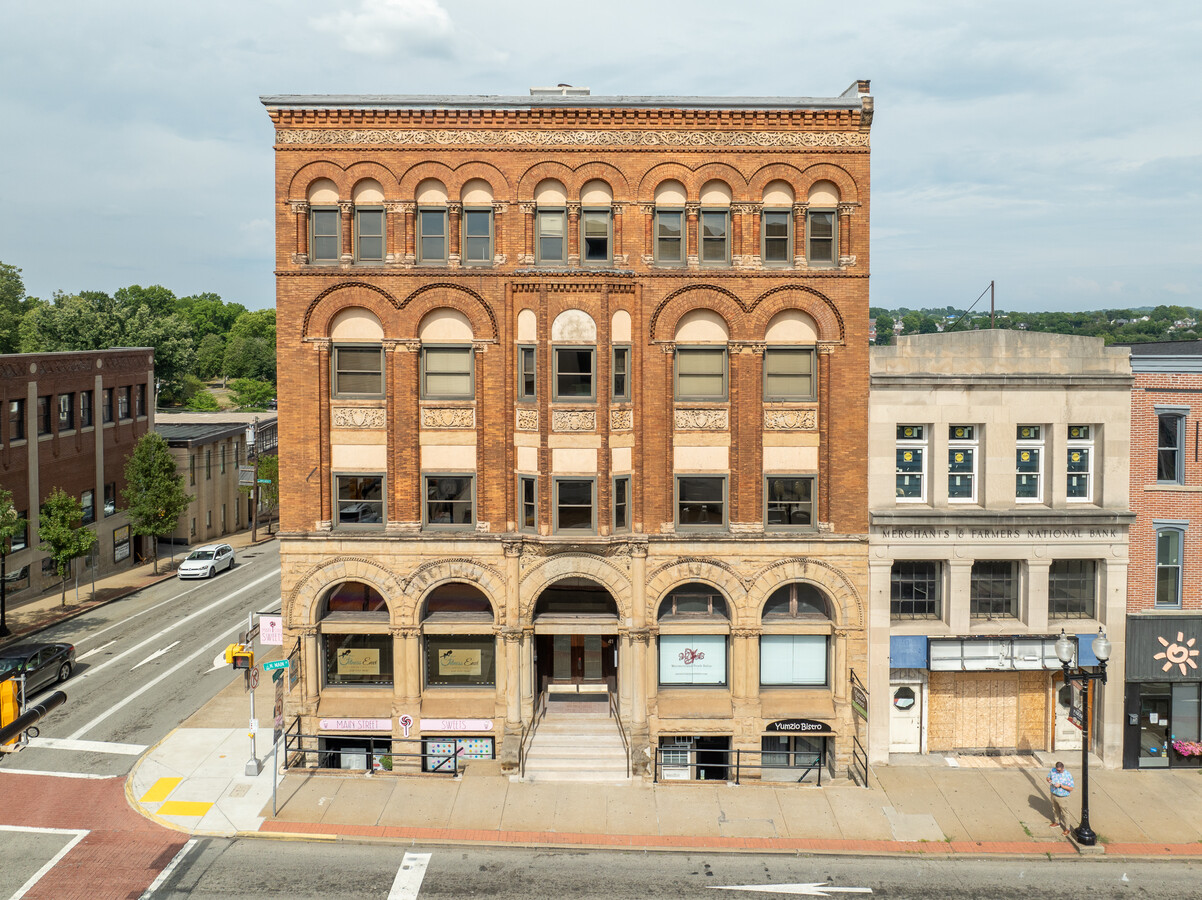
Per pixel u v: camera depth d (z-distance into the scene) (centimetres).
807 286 2566
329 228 2600
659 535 2581
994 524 2572
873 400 2578
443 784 2441
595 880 1984
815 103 2517
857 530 2597
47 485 4603
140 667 3472
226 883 1948
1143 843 2162
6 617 4131
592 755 2536
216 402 13512
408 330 2570
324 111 2530
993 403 2598
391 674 2688
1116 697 2606
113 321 9825
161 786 2414
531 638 2612
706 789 2431
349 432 2619
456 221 2564
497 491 2598
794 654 2688
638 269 2561
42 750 2664
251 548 6094
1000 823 2255
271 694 3172
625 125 2541
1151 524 2608
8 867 2002
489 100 2514
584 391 2550
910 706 2659
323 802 2330
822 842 2153
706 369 2622
